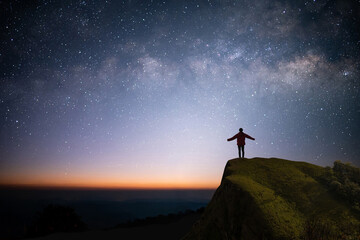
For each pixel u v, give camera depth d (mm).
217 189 9594
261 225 7262
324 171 10055
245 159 11227
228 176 9477
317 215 7828
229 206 8281
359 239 6965
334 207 8094
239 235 7500
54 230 23953
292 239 6816
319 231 7117
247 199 7992
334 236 7055
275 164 10641
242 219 7707
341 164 10078
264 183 9203
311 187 9031
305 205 8234
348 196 8406
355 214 7801
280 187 8992
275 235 6941
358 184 9055
